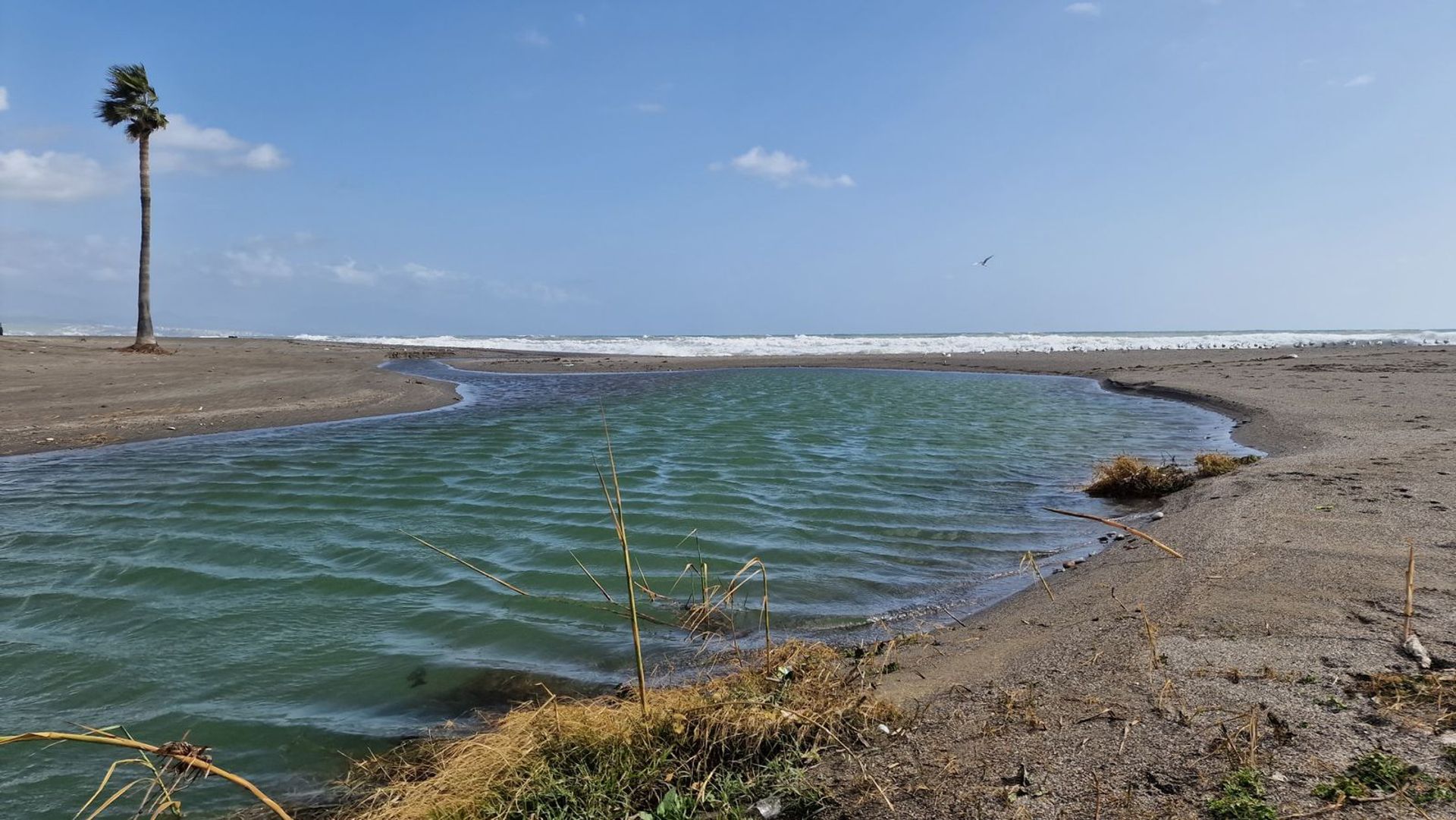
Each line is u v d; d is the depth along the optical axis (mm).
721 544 7520
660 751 3297
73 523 8188
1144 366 28984
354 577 6605
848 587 6316
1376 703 3168
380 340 59188
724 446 13141
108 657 5102
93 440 13484
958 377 28547
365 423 15938
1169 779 2787
